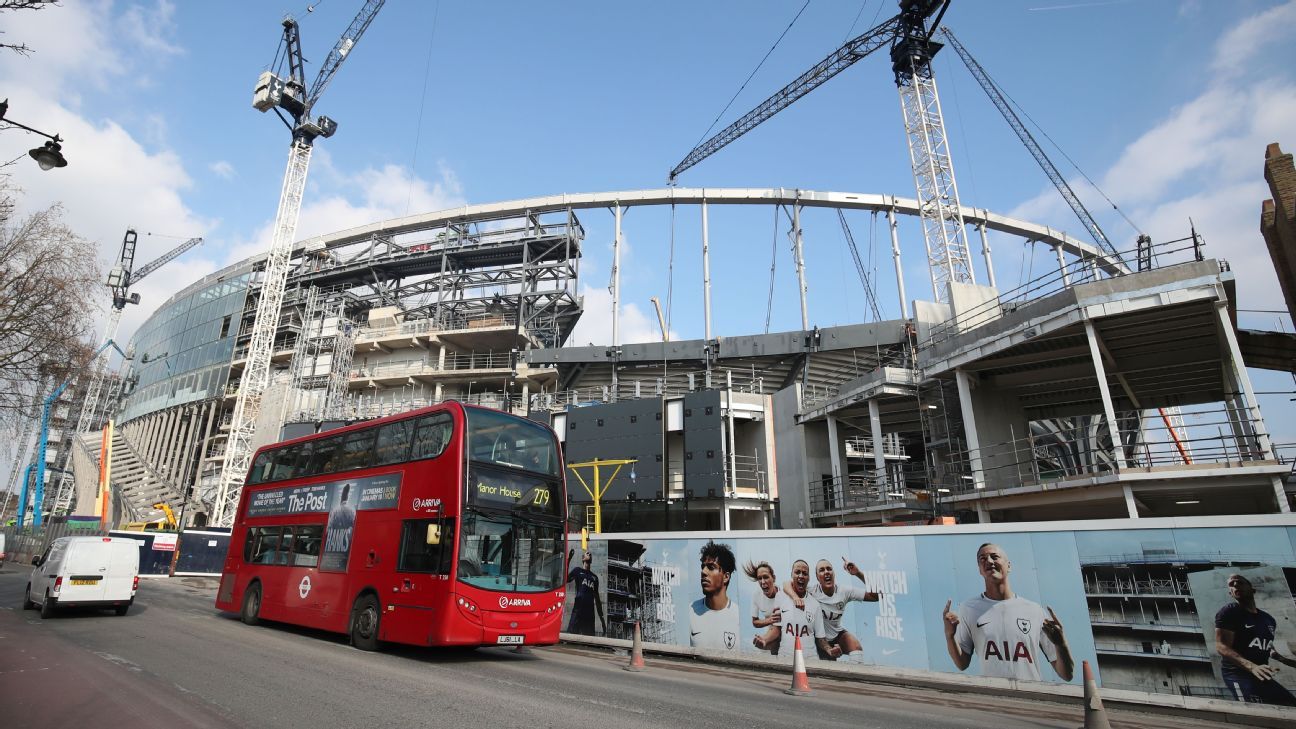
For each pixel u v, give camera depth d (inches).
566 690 411.5
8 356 789.9
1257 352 992.2
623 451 1514.5
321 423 2107.5
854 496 1275.8
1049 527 478.0
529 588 535.2
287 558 687.1
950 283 1173.7
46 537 2007.9
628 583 712.4
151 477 2859.3
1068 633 454.9
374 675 431.2
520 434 579.8
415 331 2383.1
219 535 1802.4
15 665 421.4
